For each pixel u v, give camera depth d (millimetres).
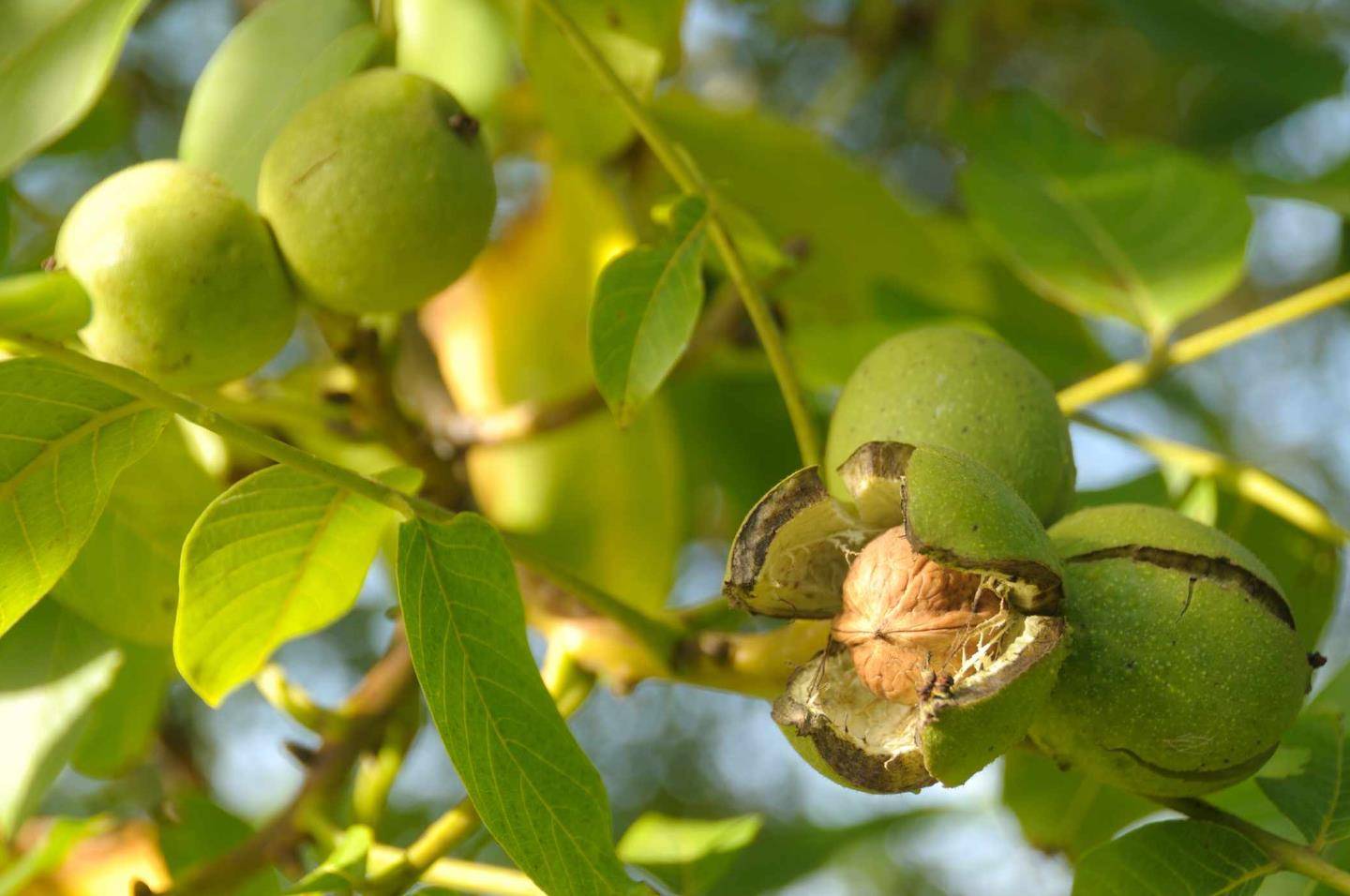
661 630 763
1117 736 720
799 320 962
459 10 847
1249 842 732
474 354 890
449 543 718
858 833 924
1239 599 718
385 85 758
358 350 786
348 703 812
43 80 762
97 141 968
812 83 1265
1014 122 874
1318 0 1147
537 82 842
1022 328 976
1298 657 721
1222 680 715
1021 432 744
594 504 878
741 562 727
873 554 718
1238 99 1024
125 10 761
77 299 688
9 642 794
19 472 712
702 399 968
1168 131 1227
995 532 698
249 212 754
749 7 1214
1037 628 702
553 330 887
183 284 743
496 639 719
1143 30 947
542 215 894
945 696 692
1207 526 729
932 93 1207
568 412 853
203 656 746
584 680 792
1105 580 720
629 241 891
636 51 834
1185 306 835
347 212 751
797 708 718
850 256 952
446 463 818
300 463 712
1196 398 1027
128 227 741
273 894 799
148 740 854
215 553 731
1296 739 763
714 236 760
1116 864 733
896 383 749
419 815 1127
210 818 842
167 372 751
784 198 936
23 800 785
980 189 865
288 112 795
